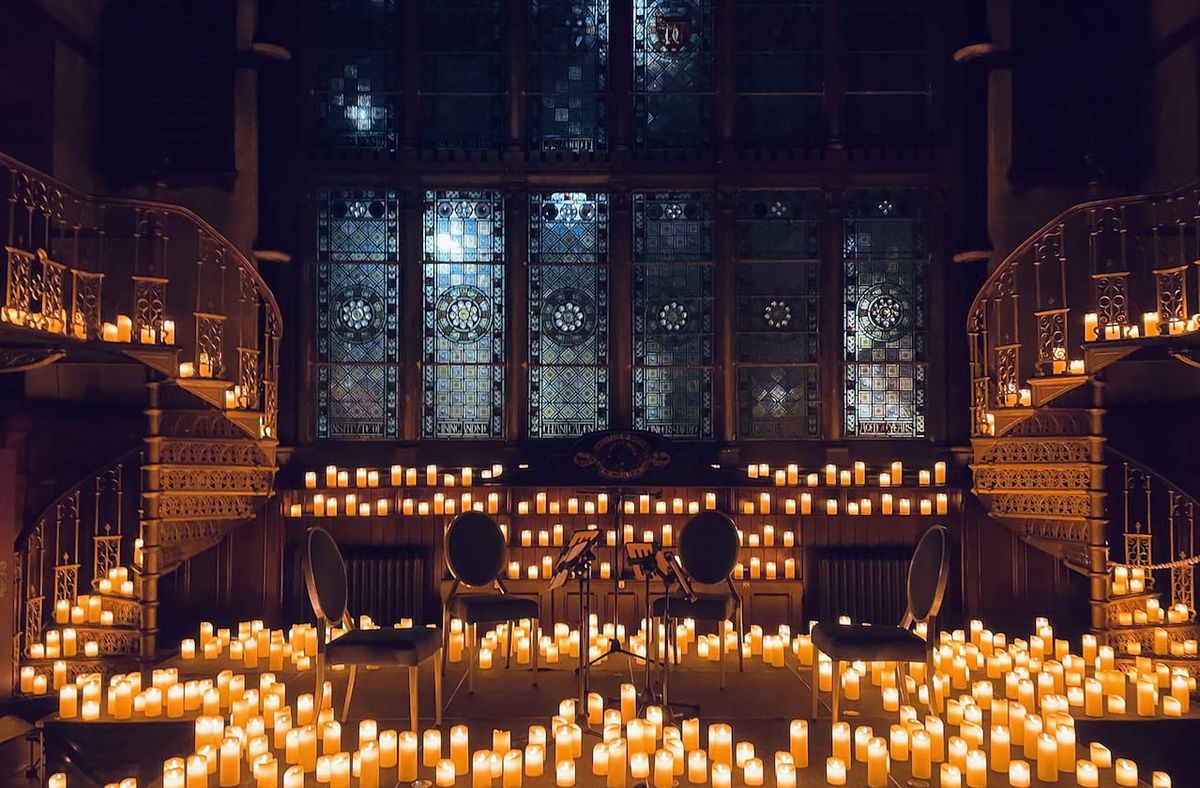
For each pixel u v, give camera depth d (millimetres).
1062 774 5000
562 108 8789
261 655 7395
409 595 8367
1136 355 7871
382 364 8703
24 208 7328
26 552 6945
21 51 7340
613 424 8656
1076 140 8508
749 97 8766
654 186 8688
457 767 4969
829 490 8500
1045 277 8375
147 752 5719
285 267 8594
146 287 7902
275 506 8398
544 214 8773
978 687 6086
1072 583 8328
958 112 8648
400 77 8703
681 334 8750
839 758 4980
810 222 8742
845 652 5492
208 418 8180
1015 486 7801
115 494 8180
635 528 8445
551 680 6766
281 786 4953
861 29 8773
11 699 6348
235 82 8484
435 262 8766
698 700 6266
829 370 8617
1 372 6555
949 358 8578
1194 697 6359
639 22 8812
